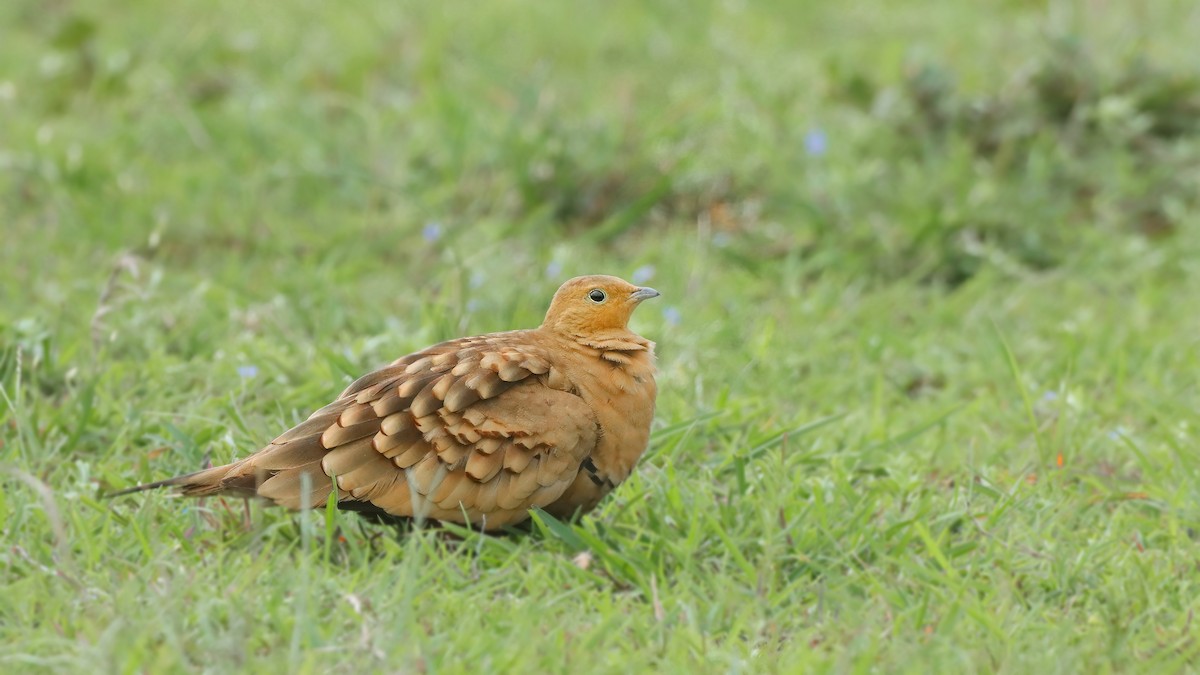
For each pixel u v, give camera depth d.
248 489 8.51
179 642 7.34
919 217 14.95
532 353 9.03
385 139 16.66
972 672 7.50
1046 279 14.47
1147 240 15.51
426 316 12.49
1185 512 9.70
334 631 7.55
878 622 8.03
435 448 8.60
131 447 10.38
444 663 7.40
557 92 18.06
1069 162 16.33
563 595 8.10
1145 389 12.14
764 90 17.77
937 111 16.97
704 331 12.77
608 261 14.51
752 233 15.22
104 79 17.58
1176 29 19.30
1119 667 7.74
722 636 8.01
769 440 10.34
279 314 12.70
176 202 15.09
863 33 20.58
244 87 17.78
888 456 10.62
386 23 19.83
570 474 8.88
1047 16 20.06
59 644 7.39
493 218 15.24
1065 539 9.27
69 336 12.04
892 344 12.95
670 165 15.84
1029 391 11.95
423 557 8.70
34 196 15.28
